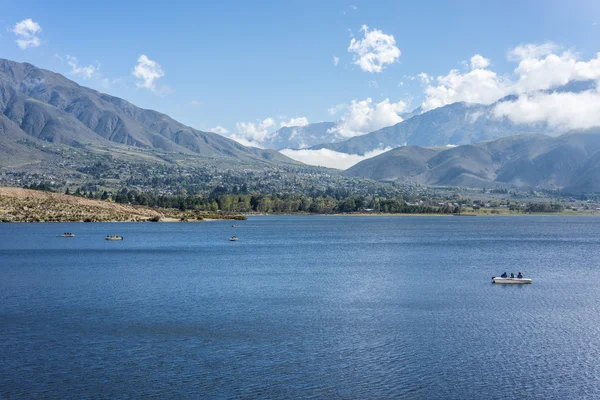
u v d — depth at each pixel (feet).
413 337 270.05
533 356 242.37
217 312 320.50
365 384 210.38
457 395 201.46
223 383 210.18
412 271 499.10
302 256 629.10
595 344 259.39
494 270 509.35
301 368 225.97
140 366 227.20
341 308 333.62
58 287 400.67
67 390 202.39
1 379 212.43
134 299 357.41
